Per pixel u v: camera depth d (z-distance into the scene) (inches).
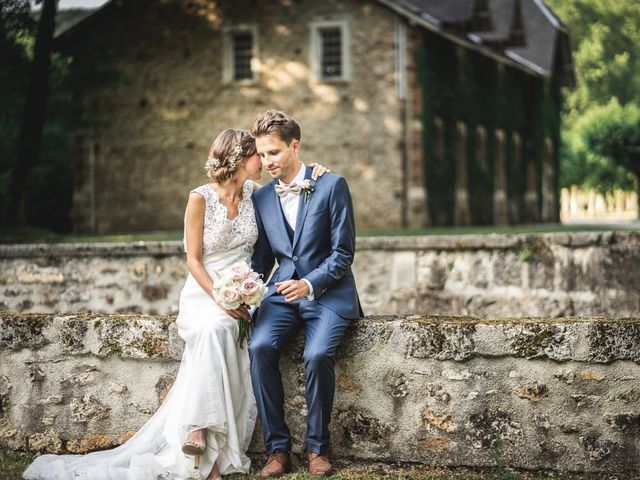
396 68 946.7
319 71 962.7
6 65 815.7
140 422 187.2
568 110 2332.7
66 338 189.0
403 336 177.8
